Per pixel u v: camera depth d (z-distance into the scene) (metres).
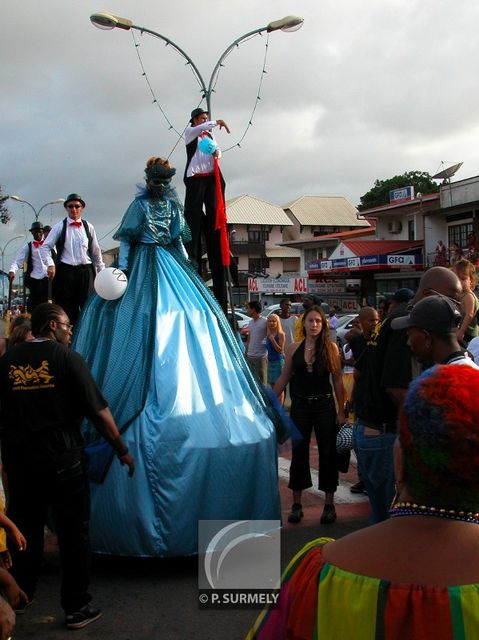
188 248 6.93
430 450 1.45
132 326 5.21
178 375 4.98
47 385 3.97
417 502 1.51
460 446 1.42
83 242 7.58
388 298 8.05
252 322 11.85
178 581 4.73
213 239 7.10
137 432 4.74
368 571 1.45
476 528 1.46
